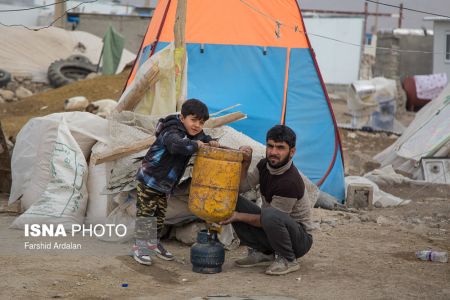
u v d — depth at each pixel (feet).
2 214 25.77
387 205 32.32
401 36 127.13
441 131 43.09
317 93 33.17
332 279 17.79
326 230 25.21
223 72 32.17
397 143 47.03
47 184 24.54
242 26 33.01
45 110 65.00
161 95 23.34
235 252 21.17
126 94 23.35
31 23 103.30
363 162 46.75
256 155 23.04
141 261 18.61
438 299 16.07
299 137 32.40
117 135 22.08
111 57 90.27
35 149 25.08
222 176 17.31
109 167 22.41
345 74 115.75
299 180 17.92
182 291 16.34
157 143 18.56
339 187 32.91
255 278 17.79
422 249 22.17
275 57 32.83
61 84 91.56
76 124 24.66
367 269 19.01
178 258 19.84
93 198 23.44
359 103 75.10
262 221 17.71
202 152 17.49
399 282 17.56
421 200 34.37
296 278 17.85
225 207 17.40
